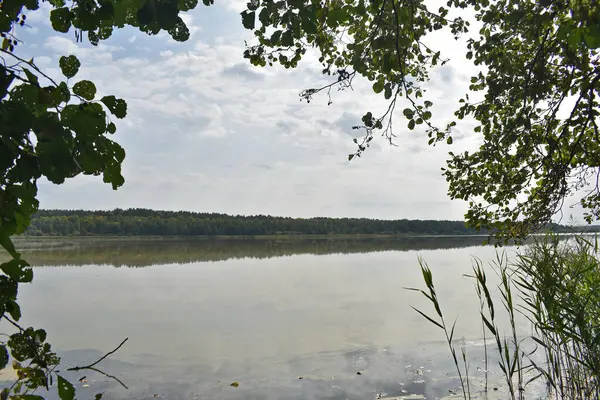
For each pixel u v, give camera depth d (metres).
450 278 15.69
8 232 1.13
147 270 19.61
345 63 3.57
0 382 4.90
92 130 1.09
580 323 3.20
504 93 3.71
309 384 5.93
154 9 1.09
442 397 5.31
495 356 6.70
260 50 3.16
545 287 3.51
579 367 3.76
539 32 3.13
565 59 3.48
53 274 17.98
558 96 3.75
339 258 26.20
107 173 1.20
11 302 1.25
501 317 9.23
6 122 0.97
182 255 29.09
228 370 6.48
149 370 6.44
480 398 5.07
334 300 11.85
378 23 2.49
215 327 8.94
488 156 4.22
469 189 4.48
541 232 4.64
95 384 5.83
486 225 4.62
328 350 7.40
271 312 10.35
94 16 1.10
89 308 10.88
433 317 9.50
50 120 1.02
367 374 6.25
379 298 12.08
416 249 35.78
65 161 1.05
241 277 16.95
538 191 4.20
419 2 2.68
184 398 5.38
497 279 14.16
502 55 3.56
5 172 1.06
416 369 6.38
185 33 1.16
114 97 1.16
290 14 1.59
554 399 4.44
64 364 6.53
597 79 3.00
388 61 2.57
